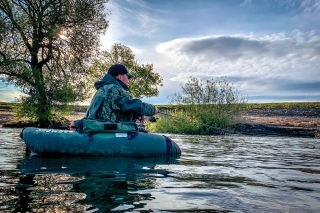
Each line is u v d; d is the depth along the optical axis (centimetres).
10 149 563
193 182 290
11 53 1823
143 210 197
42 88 1848
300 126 1547
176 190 255
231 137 1134
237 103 1484
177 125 1473
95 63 2025
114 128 493
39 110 1842
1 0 1753
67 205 203
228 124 1437
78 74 1998
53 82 1881
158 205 209
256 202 222
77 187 258
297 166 418
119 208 199
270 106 3609
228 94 1480
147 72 2039
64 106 1902
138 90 2027
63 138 478
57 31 1870
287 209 206
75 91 1941
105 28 2006
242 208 206
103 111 509
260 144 830
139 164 400
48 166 369
